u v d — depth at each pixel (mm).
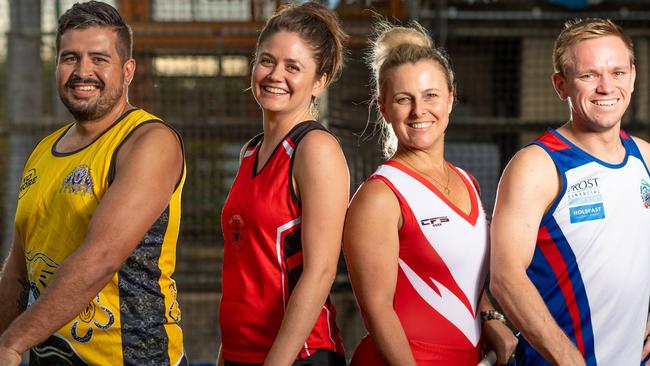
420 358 2777
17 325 2504
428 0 7168
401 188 2791
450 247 2777
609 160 2924
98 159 2672
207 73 6926
